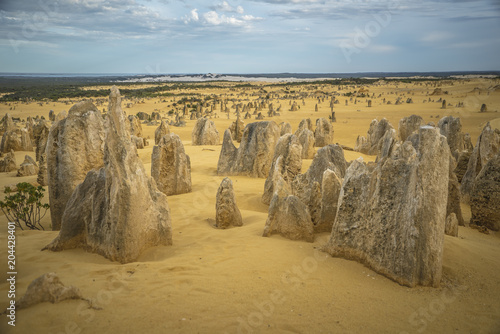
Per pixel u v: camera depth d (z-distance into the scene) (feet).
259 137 61.87
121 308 18.51
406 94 351.25
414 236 21.72
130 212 25.00
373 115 203.41
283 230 30.12
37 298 18.33
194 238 30.89
